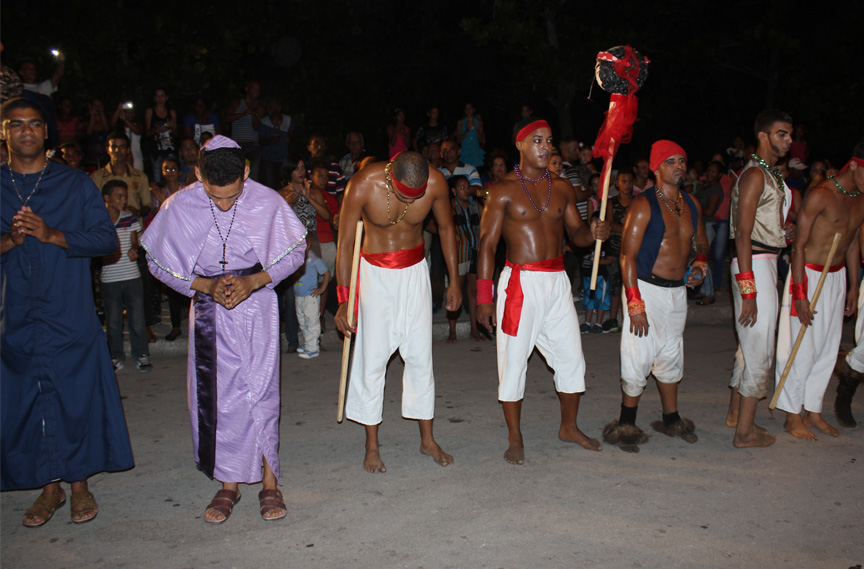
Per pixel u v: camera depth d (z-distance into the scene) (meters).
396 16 15.01
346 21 13.43
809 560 3.52
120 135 7.53
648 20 15.43
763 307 4.77
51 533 3.84
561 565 3.48
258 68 13.56
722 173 10.99
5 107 3.72
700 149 18.16
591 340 7.89
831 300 5.01
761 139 4.77
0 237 3.69
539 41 13.74
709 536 3.74
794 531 3.79
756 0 16.38
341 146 13.21
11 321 3.77
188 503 4.18
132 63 11.36
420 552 3.61
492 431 5.26
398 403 5.91
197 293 3.93
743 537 3.73
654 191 4.81
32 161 3.81
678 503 4.11
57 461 3.88
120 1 11.15
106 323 6.71
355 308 4.58
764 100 17.58
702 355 7.32
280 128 10.21
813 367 5.14
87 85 10.54
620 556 3.56
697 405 5.79
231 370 3.89
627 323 4.87
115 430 4.04
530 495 4.22
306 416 5.59
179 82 10.98
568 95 14.41
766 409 5.69
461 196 7.66
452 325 7.90
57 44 10.39
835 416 5.43
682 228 4.81
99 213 3.94
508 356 4.67
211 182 3.59
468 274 7.89
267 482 4.09
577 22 14.48
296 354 7.42
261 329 3.95
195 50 11.15
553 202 4.67
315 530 3.84
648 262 4.80
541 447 4.94
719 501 4.12
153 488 4.38
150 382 6.47
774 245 4.80
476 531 3.81
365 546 3.68
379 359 4.54
